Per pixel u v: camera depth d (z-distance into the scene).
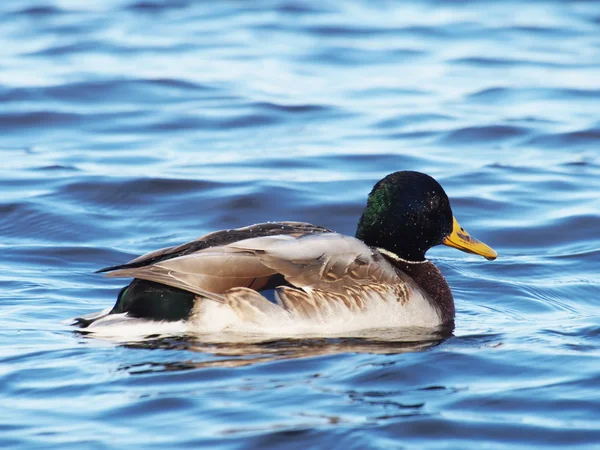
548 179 17.89
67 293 12.45
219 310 10.42
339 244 11.00
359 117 21.83
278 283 10.59
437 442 8.06
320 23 30.61
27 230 15.43
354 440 8.02
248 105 22.45
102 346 10.05
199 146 19.95
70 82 23.64
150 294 10.46
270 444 7.94
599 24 30.66
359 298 10.82
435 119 21.64
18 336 10.41
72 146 19.89
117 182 17.23
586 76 25.02
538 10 32.56
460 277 13.54
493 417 8.50
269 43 28.36
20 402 8.71
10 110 21.77
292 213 16.31
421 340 10.59
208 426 8.22
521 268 13.98
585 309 12.30
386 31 29.75
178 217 16.16
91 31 29.38
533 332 11.05
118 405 8.62
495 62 26.50
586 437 8.15
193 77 24.59
